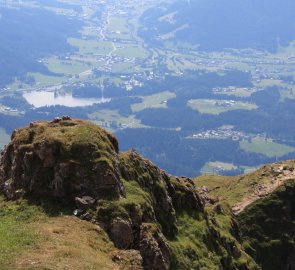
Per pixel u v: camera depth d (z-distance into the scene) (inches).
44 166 1926.7
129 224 1766.7
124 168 2110.0
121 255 1620.3
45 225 1686.8
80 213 1791.3
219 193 4680.1
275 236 4128.9
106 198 1831.9
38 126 2094.0
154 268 1724.9
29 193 1905.8
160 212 2185.0
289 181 4507.9
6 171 2114.9
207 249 2337.6
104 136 2086.6
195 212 2518.5
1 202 1955.0
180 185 2551.7
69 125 2103.8
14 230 1626.5
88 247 1567.4
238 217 4212.6
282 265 4065.0
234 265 2501.2
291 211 4343.0
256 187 4544.8
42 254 1437.0
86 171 1887.3
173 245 2095.2
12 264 1358.3
